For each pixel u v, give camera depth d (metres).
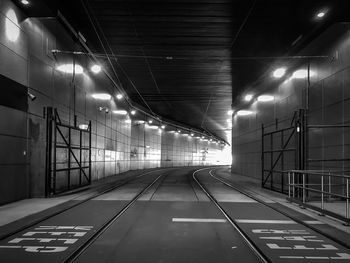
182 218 9.89
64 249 6.57
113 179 25.89
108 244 7.03
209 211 11.18
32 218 9.27
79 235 7.67
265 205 12.56
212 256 6.29
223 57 21.78
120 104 33.19
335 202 12.91
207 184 22.70
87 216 9.98
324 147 15.31
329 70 14.92
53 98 16.09
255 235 7.86
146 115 46.41
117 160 32.12
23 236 7.58
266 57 19.22
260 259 6.15
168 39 18.70
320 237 7.71
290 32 17.16
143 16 15.74
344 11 12.83
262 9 14.66
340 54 14.02
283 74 20.11
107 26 16.97
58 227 8.48
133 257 6.18
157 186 20.72
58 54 16.69
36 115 14.24
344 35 13.73
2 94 11.55
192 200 13.92
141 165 44.31
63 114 17.48
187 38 18.47
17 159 12.78
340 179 13.80
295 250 6.67
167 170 45.03
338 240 7.19
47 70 15.39
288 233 8.09
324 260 6.07
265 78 23.28
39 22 14.47
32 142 13.93
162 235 7.82
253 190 18.22
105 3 14.36
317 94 16.08
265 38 18.27
